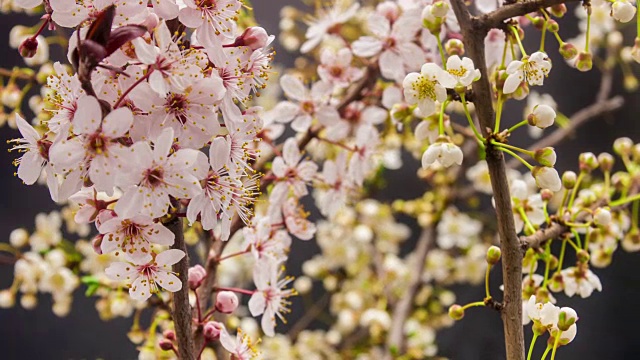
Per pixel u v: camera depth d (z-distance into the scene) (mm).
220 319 731
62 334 1316
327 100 769
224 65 631
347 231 1195
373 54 750
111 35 599
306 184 763
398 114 710
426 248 1142
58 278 862
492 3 732
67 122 616
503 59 663
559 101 1451
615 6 658
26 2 623
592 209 721
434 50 742
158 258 625
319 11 820
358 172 767
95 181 605
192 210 624
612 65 1137
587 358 1371
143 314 1321
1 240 1286
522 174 1307
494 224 1218
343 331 1247
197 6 626
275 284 706
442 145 657
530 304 644
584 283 706
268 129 772
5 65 1199
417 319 1154
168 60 615
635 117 1428
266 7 1255
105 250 621
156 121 617
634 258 1406
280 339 1160
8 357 1292
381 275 1191
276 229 733
